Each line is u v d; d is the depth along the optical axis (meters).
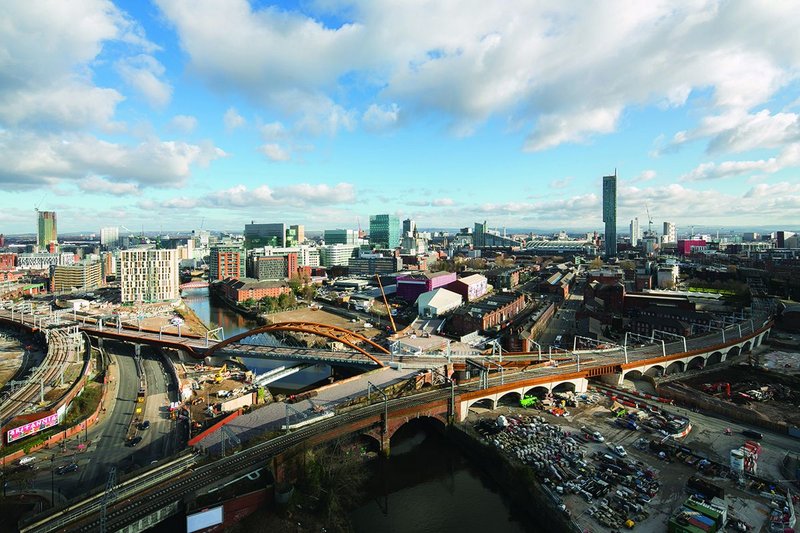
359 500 118.19
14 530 91.12
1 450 122.19
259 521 100.19
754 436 139.25
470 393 157.25
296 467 110.81
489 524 108.88
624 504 105.50
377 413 135.75
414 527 107.50
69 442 132.88
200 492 98.19
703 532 91.50
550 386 175.00
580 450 132.62
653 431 144.25
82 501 92.12
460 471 133.50
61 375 176.50
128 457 123.94
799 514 100.19
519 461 125.94
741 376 195.88
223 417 146.12
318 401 150.12
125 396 171.62
